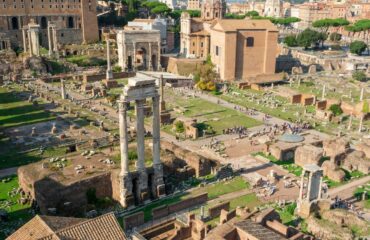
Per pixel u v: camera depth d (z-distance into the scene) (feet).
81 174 215.92
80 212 206.18
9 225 192.65
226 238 161.79
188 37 622.95
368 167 259.19
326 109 400.06
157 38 585.22
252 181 245.04
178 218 198.18
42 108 390.42
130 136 303.07
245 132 338.95
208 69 490.90
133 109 389.60
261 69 557.33
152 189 222.69
